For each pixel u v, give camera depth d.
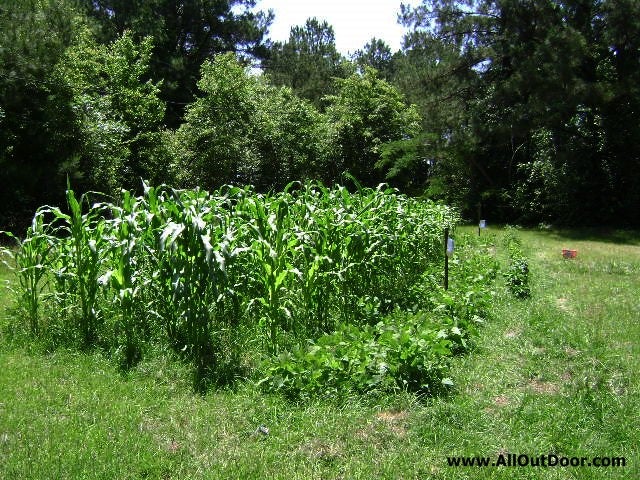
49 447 3.62
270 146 24.31
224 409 4.25
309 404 4.29
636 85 19.00
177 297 5.13
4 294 7.67
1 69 13.28
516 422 4.05
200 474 3.39
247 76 23.70
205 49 36.12
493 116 23.28
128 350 5.33
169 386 4.66
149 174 20.22
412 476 3.38
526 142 24.11
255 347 5.48
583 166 20.75
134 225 5.47
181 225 5.09
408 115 27.52
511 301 7.86
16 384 4.62
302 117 24.70
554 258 12.63
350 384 4.47
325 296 6.37
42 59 13.69
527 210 22.44
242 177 24.08
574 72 19.66
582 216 21.11
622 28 18.91
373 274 7.39
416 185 28.55
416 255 9.27
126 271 5.45
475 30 23.41
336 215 6.78
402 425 4.00
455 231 15.80
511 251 12.59
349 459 3.58
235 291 6.21
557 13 21.12
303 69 42.38
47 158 15.93
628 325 6.65
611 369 5.10
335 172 27.09
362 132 26.41
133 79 20.05
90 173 16.64
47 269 6.11
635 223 20.52
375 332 5.40
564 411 4.19
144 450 3.63
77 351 5.39
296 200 7.29
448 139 24.08
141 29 29.47
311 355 4.55
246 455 3.60
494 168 24.95
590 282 9.55
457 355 5.47
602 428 3.97
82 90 17.22
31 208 15.86
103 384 4.68
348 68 31.31
